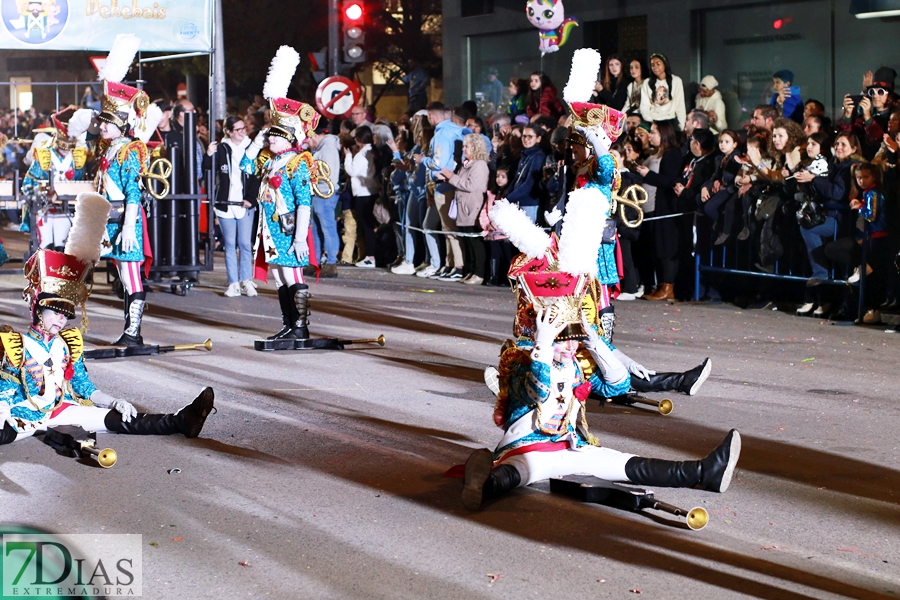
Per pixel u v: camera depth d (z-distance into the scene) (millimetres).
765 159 11938
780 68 15164
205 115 21516
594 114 7449
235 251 13328
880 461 6168
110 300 13039
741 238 11891
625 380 7203
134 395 7797
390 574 4480
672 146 12711
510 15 19188
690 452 6344
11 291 13648
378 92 34719
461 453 6328
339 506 5363
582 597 4242
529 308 5535
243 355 9430
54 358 6277
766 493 5582
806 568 4566
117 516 5199
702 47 16188
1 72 34688
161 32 14898
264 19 30922
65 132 14133
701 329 10766
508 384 5582
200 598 4238
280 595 4270
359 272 16078
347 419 7129
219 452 6332
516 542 4859
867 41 14070
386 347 9836
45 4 14344
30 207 14219
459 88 20469
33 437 6559
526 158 13086
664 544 4840
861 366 8898
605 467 5484
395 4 31578
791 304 12094
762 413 7309
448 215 14852
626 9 17141
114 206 9367
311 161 9547
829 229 11234
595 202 5328
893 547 4816
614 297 7801
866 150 11430
